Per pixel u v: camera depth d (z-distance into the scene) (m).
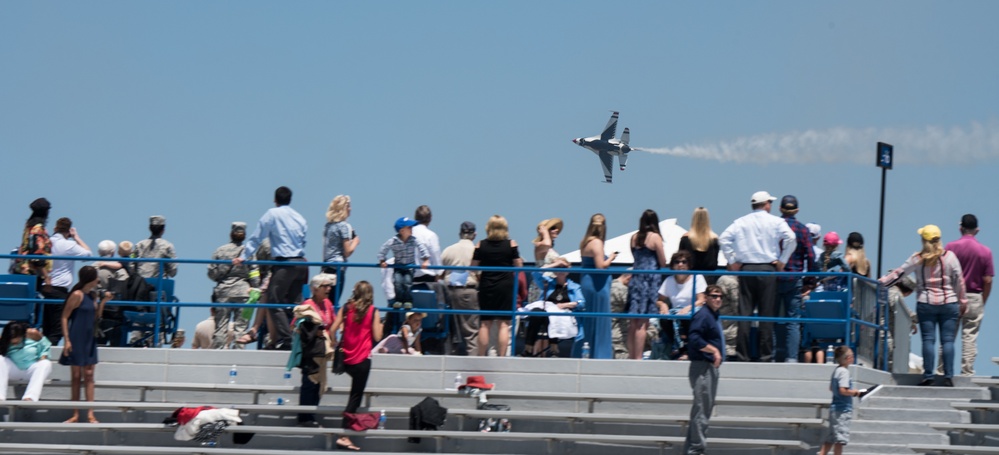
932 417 35.97
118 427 35.78
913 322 45.75
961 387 37.12
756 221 38.16
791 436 36.09
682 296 38.34
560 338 39.00
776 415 36.88
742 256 38.16
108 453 35.97
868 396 36.88
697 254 38.81
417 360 37.88
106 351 38.72
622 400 36.53
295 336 36.41
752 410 36.97
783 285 37.81
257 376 38.41
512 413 35.72
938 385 37.34
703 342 33.62
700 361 33.75
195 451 35.00
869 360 39.25
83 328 36.94
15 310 39.88
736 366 36.84
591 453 36.12
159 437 36.59
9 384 37.75
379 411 36.62
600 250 38.66
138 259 39.78
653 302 38.56
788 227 38.09
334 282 37.81
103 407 36.59
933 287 37.38
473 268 38.31
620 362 37.31
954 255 37.38
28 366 37.56
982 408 35.28
